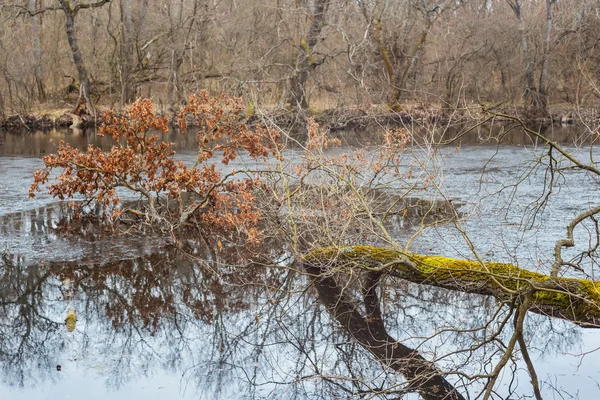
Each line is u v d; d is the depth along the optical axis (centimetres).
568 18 3500
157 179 1191
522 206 1226
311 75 3359
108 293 846
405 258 774
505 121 3188
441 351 682
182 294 845
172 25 3634
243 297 838
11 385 611
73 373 636
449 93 3384
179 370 644
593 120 767
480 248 954
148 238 1071
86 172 1195
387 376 633
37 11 3369
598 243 677
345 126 2734
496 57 3584
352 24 3509
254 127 1599
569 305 656
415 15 3469
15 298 827
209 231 1118
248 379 625
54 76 3784
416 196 1323
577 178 1523
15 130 3094
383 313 781
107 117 1184
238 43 3472
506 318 621
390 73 3212
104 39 3903
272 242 1062
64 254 983
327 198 968
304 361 669
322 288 866
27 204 1301
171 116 3316
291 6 3344
